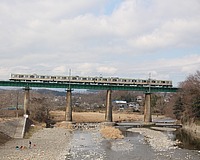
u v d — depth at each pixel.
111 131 114.06
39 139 93.50
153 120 192.75
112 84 164.62
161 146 85.19
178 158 67.75
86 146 83.62
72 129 131.75
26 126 112.12
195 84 135.50
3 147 74.56
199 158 68.00
